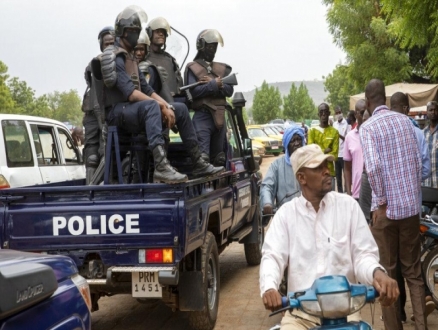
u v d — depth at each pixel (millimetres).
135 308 7809
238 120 9266
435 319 6699
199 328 6523
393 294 3340
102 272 5926
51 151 10281
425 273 6594
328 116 10461
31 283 2816
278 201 6312
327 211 3738
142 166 6859
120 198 5875
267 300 3377
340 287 3180
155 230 5777
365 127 5629
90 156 7613
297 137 6219
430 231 6535
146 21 6562
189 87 7602
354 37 24844
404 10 8539
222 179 7695
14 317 2844
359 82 25250
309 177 3705
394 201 5523
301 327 3619
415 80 25016
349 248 3732
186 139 6793
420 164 5625
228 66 7988
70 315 3342
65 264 3523
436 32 8438
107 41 8148
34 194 5961
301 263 3721
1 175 8734
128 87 6258
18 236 5945
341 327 3264
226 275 9289
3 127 9000
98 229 5855
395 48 24031
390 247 5676
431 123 8484
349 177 8352
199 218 6309
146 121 6191
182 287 6336
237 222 8461
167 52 7859
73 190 5895
